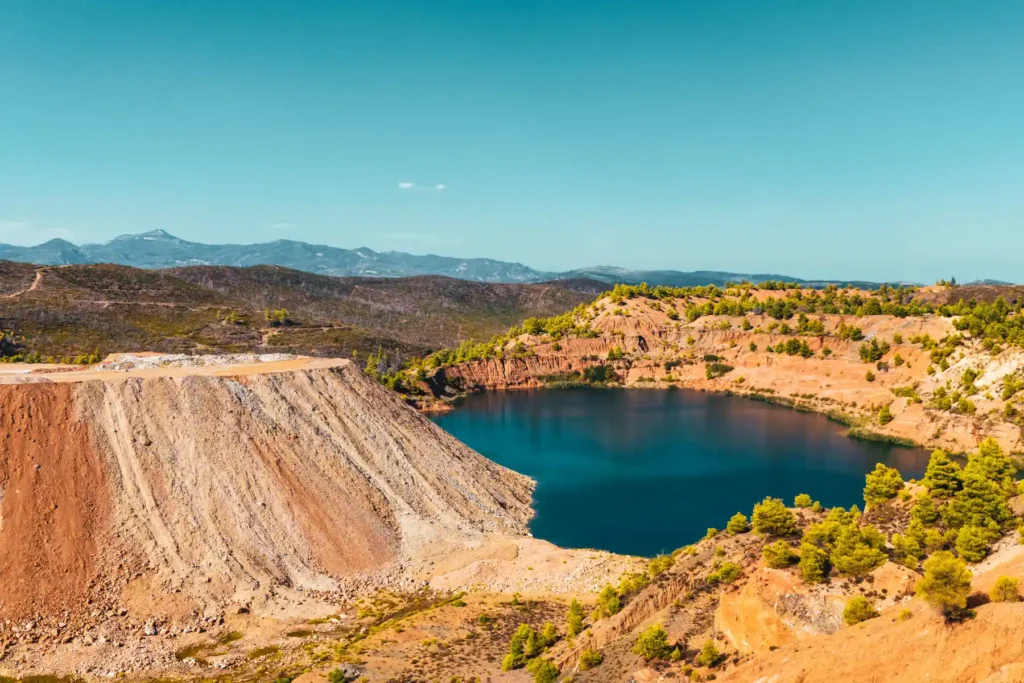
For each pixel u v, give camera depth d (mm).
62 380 76188
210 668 53719
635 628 52750
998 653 30781
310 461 81312
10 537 60312
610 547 86062
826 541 49625
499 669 53000
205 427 78062
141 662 54406
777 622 43156
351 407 93812
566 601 67812
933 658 32344
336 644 58312
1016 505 58406
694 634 47750
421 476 89875
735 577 51594
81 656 54531
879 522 58438
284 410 86000
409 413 104438
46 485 64938
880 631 36469
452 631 60562
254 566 67438
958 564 35281
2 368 95125
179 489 70875
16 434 67188
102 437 71438
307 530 73500
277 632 60438
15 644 54781
